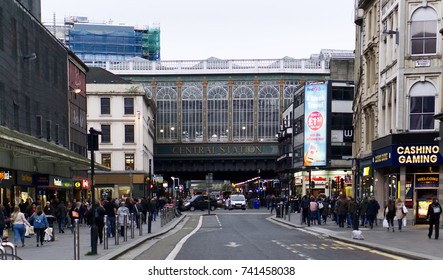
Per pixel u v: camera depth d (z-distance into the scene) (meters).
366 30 43.19
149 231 29.77
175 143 95.44
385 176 37.81
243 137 95.25
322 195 46.25
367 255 18.42
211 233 30.97
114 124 75.44
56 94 45.66
